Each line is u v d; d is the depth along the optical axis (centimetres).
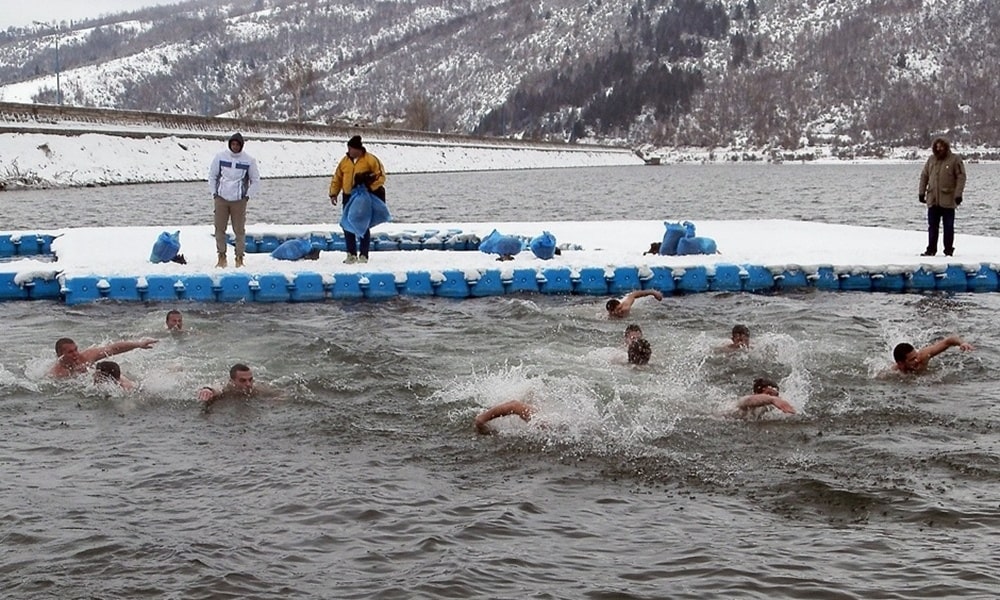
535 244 1812
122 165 5825
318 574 580
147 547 616
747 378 1048
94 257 1812
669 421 899
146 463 789
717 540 632
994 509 684
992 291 1686
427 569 586
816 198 5631
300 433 877
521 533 644
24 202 4088
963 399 979
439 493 720
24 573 580
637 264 1695
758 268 1691
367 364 1120
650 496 721
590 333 1301
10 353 1176
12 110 5297
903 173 11488
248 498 707
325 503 695
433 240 2308
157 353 1169
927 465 780
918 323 1377
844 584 565
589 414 914
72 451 821
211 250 2011
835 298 1596
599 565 593
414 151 10269
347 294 1605
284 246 1827
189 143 6725
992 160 17812
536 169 12888
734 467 782
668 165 17325
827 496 714
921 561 596
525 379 1030
